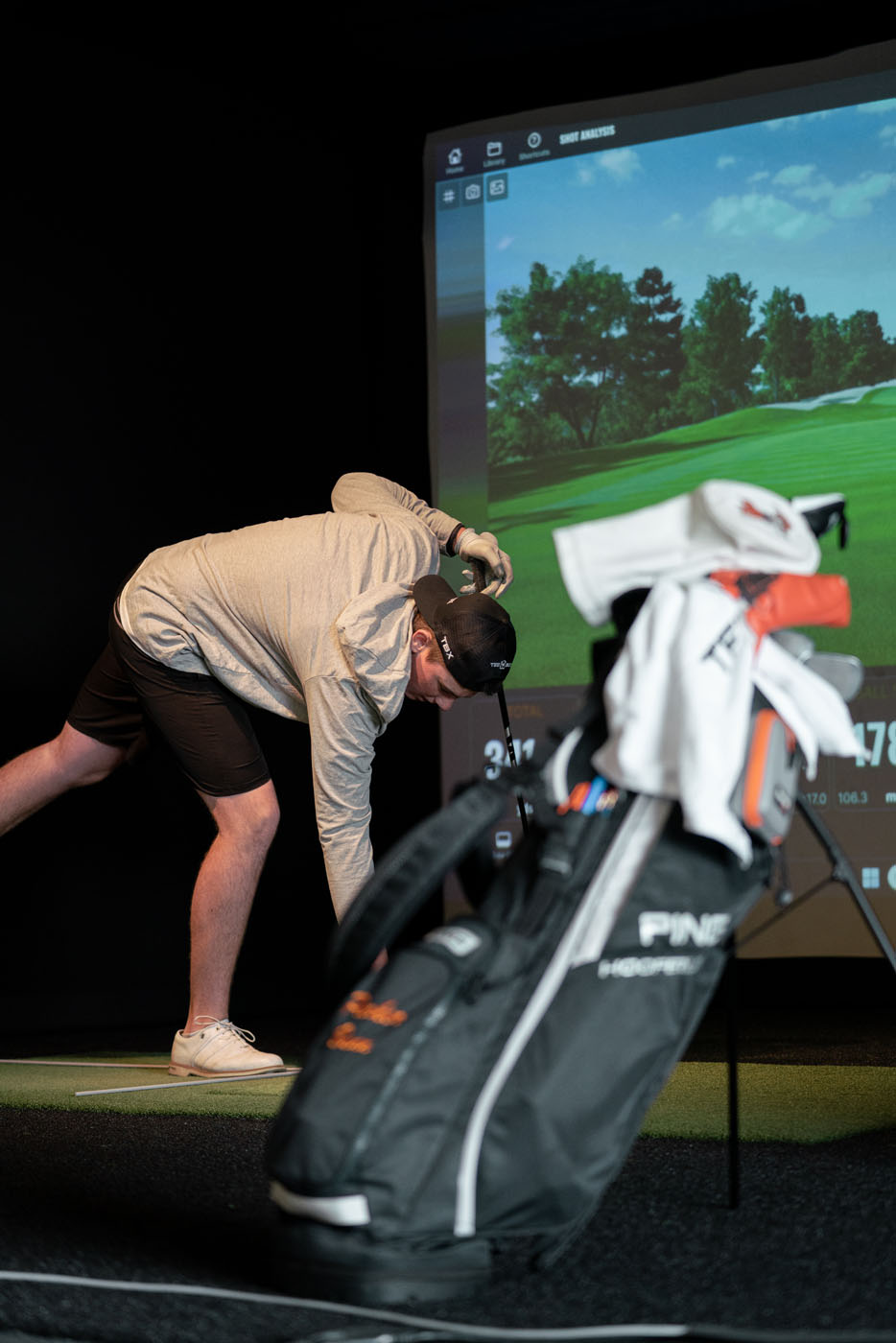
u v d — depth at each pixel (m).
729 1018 1.42
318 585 2.33
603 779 1.21
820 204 4.19
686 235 4.36
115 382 4.07
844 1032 3.35
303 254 4.64
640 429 4.39
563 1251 1.22
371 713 2.26
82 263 4.01
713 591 1.21
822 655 1.34
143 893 4.03
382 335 4.86
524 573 4.49
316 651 2.28
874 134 4.13
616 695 1.19
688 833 1.19
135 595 2.55
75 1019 3.85
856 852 3.95
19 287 3.86
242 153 4.47
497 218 4.60
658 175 4.41
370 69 4.72
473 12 4.39
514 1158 1.12
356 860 2.29
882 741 3.95
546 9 4.39
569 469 4.48
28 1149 1.83
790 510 1.26
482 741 4.46
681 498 1.29
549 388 4.50
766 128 4.28
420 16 4.40
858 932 3.94
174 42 4.28
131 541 4.10
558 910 1.16
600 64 4.67
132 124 4.18
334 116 4.75
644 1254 1.24
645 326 4.40
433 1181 1.10
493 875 1.29
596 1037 1.14
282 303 4.57
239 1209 1.47
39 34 3.95
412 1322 1.04
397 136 4.88
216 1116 2.11
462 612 2.23
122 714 2.71
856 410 4.09
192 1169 1.69
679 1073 2.49
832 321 4.15
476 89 4.84
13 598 3.79
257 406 4.48
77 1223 1.41
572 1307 1.09
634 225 4.43
